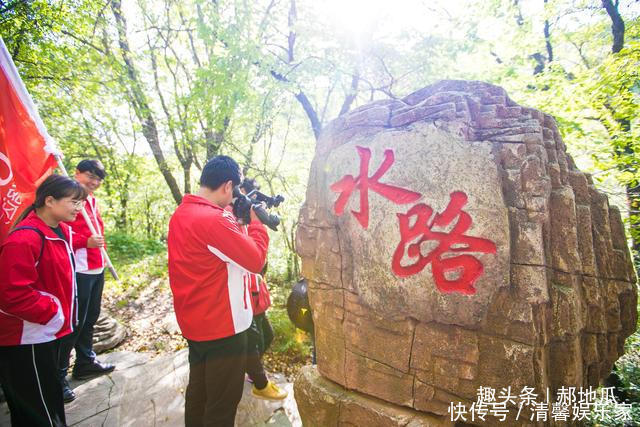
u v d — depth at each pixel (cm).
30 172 239
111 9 575
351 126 205
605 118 391
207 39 408
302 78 451
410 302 176
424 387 178
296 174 609
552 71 493
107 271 614
